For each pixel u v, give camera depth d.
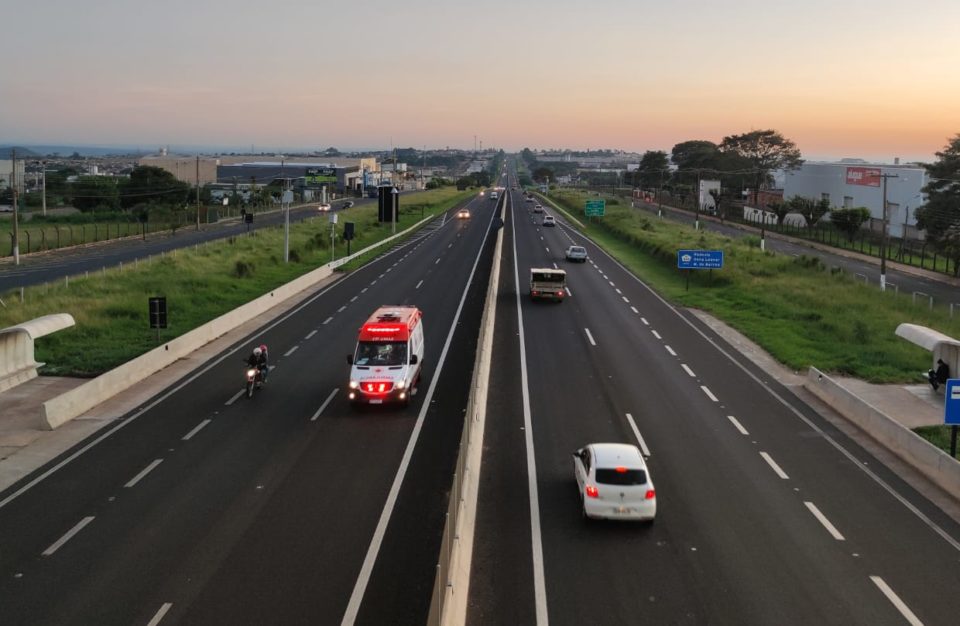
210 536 18.00
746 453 24.61
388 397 27.70
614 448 19.78
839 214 99.56
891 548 18.20
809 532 18.97
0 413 27.47
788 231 119.31
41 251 77.75
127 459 23.06
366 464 22.75
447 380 32.38
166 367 34.28
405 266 70.94
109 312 45.00
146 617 14.59
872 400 31.22
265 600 15.23
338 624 14.47
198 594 15.42
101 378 29.00
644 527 19.00
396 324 29.59
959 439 26.39
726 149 194.62
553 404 29.41
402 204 157.38
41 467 22.41
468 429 21.42
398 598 15.41
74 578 16.02
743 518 19.69
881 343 41.25
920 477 22.95
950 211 77.69
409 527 18.62
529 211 150.25
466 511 18.27
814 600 15.76
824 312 49.84
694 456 24.19
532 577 16.48
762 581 16.48
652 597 15.73
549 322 45.84
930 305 51.53
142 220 109.12
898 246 96.94
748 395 31.42
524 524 19.06
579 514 19.70
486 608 15.23
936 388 32.28
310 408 28.30
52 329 33.53
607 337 41.94
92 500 20.03
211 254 70.38
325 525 18.66
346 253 79.06
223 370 33.81
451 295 54.75
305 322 44.69
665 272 70.44
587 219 129.50
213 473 21.98
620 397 30.55
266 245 79.19
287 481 21.41
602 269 71.81
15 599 15.16
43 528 18.39
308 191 181.25
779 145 187.12
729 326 46.16
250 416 27.28
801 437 26.34
